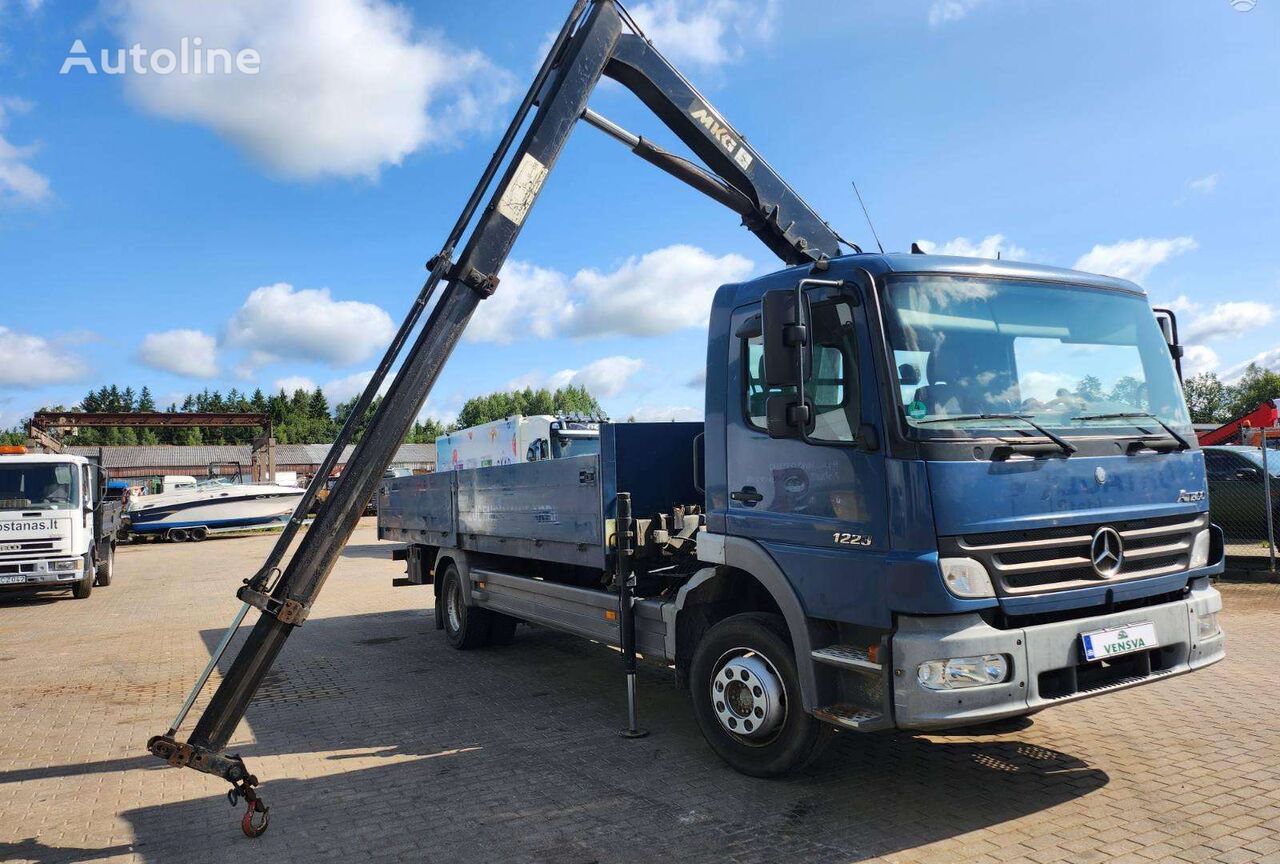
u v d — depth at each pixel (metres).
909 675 3.82
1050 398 4.35
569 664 8.11
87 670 8.63
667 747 5.43
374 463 4.73
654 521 5.81
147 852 4.11
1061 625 3.97
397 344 4.82
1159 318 5.18
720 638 4.88
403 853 4.00
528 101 5.34
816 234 7.24
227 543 28.42
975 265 4.48
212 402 143.38
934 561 3.76
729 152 6.71
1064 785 4.48
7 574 13.30
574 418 16.88
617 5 6.06
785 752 4.51
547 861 3.85
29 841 4.29
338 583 15.97
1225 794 4.25
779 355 4.09
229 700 4.31
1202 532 4.58
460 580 8.55
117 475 73.06
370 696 7.07
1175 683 6.39
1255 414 15.87
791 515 4.50
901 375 4.02
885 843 3.87
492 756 5.39
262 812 4.28
